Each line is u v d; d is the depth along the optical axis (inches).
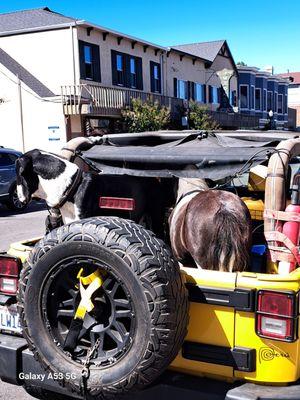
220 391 110.7
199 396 111.2
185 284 114.5
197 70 1403.8
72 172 185.0
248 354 109.6
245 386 110.8
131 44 1095.0
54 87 964.6
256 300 108.4
